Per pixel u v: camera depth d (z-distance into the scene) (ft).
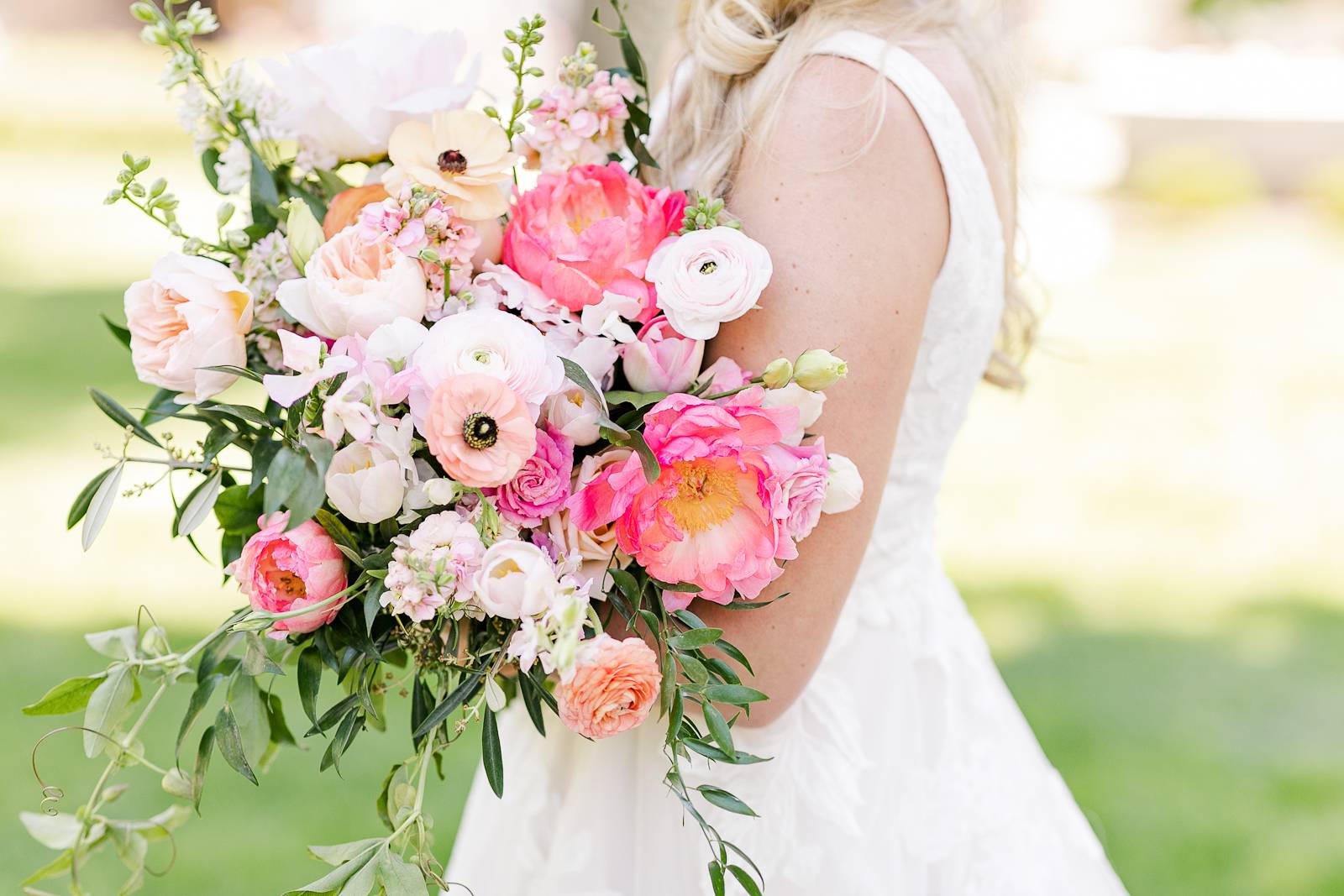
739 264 3.43
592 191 3.70
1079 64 50.60
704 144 4.12
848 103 3.71
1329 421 22.90
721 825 4.20
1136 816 10.64
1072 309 31.19
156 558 14.87
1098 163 42.01
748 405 3.38
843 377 3.58
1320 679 13.19
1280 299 31.73
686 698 3.79
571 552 3.45
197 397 3.43
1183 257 36.14
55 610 13.33
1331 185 40.57
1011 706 5.48
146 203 3.65
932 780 4.74
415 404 3.30
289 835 9.70
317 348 3.26
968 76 4.25
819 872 4.24
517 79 3.81
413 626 3.44
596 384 3.48
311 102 3.81
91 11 73.51
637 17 5.19
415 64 3.81
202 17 3.84
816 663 3.87
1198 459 20.99
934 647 4.83
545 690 3.57
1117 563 16.53
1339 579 16.15
